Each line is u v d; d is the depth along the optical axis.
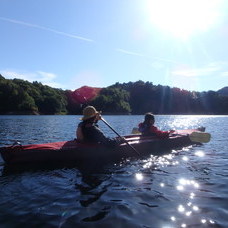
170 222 2.89
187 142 8.38
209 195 3.71
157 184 4.23
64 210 3.21
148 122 7.55
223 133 13.07
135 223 2.87
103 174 4.86
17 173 4.90
